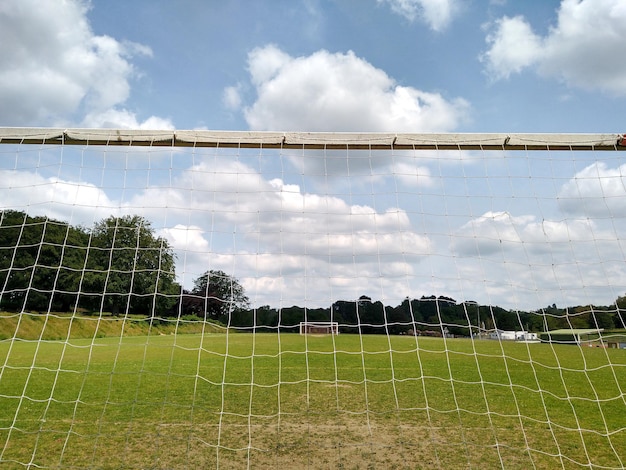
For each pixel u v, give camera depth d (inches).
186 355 477.1
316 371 394.6
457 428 230.7
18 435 214.8
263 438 214.2
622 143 198.8
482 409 270.8
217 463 183.3
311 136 197.0
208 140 196.4
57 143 195.3
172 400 289.4
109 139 195.9
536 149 203.5
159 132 195.3
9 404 273.9
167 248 225.9
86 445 202.2
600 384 341.1
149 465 180.9
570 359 414.9
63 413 255.1
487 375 374.6
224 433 220.8
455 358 450.3
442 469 177.9
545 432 227.0
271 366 417.7
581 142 199.8
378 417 250.5
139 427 230.2
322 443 207.3
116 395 303.1
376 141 198.1
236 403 281.1
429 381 352.2
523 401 292.2
